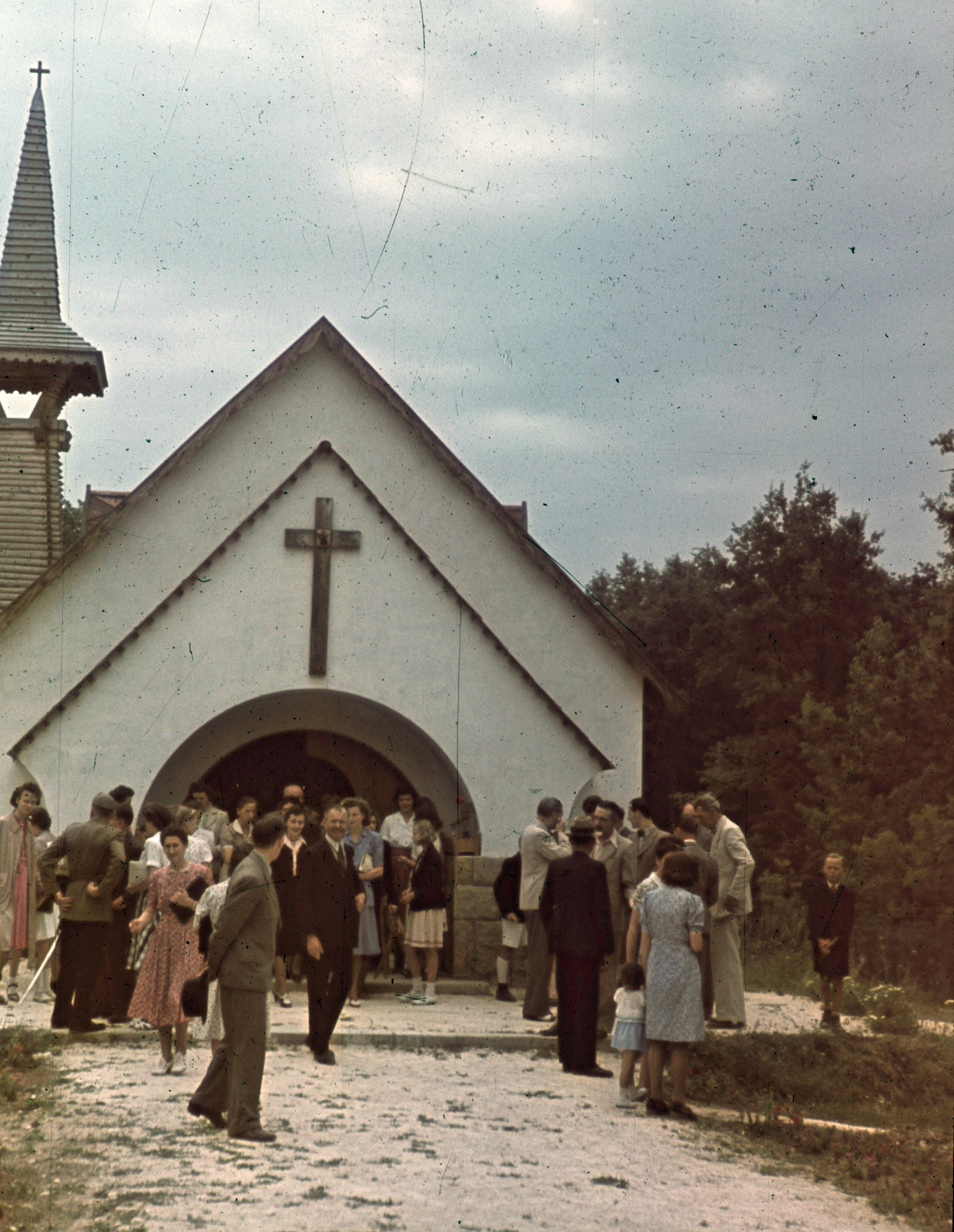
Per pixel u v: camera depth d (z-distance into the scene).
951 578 18.61
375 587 15.26
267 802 16.61
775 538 27.09
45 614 15.05
